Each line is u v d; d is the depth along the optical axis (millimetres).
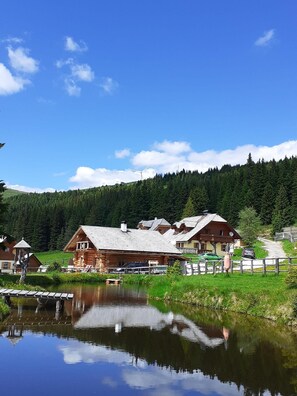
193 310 25453
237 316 22844
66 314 23109
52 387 10945
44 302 27781
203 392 11000
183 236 89188
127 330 18641
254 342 16562
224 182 142125
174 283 33312
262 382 11828
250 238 85938
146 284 48531
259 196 124875
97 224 133250
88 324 19953
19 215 133625
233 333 18266
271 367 13219
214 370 12867
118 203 135750
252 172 138000
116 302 29703
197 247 85875
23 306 25766
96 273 55719
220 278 31609
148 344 15977
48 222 130625
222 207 123625
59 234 129750
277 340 16938
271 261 49312
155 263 62344
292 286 22688
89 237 64562
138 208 129625
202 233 87062
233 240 87500
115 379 11766
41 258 108375
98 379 11711
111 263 64312
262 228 112875
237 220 118750
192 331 18641
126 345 15734
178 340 16766
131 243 66312
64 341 16031
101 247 62594
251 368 13094
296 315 20125
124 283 50594
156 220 115562
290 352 15023
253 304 23609
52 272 60344
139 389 11055
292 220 106688
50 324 19609
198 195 128125
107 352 14609
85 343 15820
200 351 15039
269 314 21859
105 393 10672
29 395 10344
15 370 12234
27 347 14875
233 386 11492
